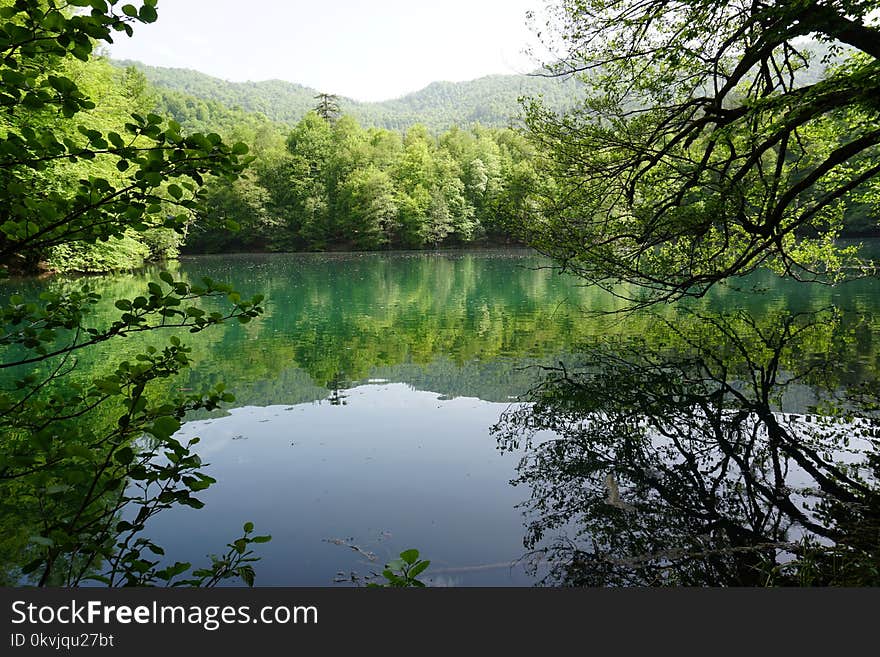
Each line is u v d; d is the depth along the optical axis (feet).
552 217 26.02
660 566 11.78
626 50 22.20
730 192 20.13
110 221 6.97
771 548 12.28
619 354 34.73
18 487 14.84
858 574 10.68
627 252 25.29
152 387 26.76
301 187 189.26
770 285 71.26
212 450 19.08
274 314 53.67
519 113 25.68
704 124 20.75
